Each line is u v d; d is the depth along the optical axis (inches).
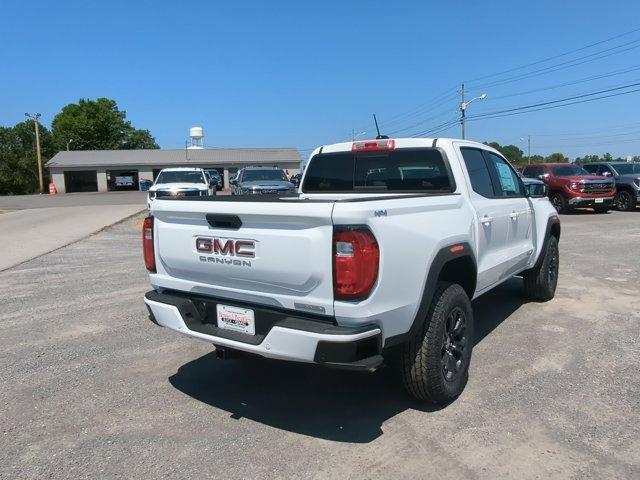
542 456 132.0
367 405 162.2
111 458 134.0
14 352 210.5
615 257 399.2
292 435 144.7
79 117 3422.7
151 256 165.5
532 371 183.3
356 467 128.9
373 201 131.0
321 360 127.2
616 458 130.7
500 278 212.5
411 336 143.6
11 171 2529.5
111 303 285.1
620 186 800.3
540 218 257.0
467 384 173.8
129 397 169.5
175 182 751.7
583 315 248.7
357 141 208.2
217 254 144.6
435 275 149.4
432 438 141.5
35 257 438.3
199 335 149.6
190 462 132.0
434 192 185.9
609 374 179.9
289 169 2517.2
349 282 124.1
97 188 2379.4
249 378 184.4
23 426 150.9
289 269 130.8
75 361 200.5
